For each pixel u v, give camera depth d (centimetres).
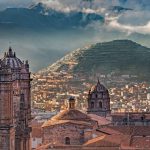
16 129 13550
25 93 15612
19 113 13900
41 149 18950
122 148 18412
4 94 12181
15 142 13412
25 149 14350
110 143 18525
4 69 12262
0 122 12169
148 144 19625
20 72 15450
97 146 18500
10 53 15925
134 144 19538
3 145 12175
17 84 14875
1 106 12181
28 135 14825
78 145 19312
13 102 12938
